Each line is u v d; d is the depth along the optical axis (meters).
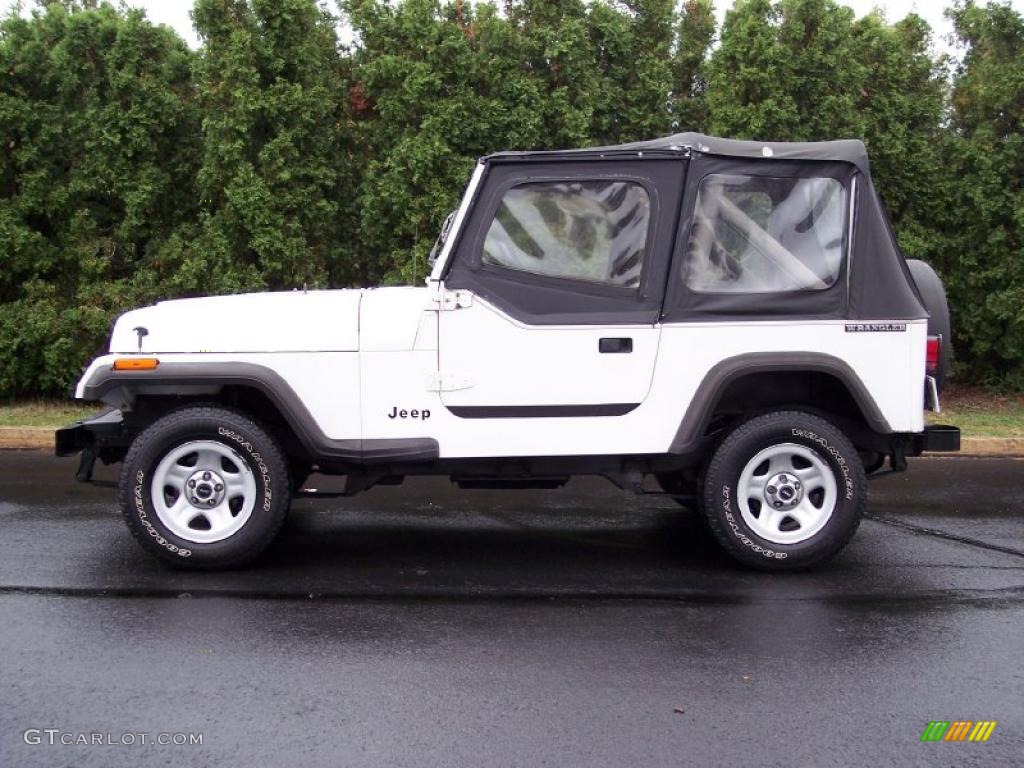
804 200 5.17
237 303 5.25
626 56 11.28
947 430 5.29
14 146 10.54
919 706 3.68
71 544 5.78
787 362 5.09
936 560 5.56
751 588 5.05
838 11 10.82
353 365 5.11
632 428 5.15
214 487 5.21
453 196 10.51
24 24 10.62
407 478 7.93
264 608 4.71
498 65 10.72
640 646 4.25
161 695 3.74
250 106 10.22
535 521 6.53
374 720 3.54
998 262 10.88
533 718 3.56
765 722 3.54
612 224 5.12
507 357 5.11
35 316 10.26
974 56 11.38
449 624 4.52
